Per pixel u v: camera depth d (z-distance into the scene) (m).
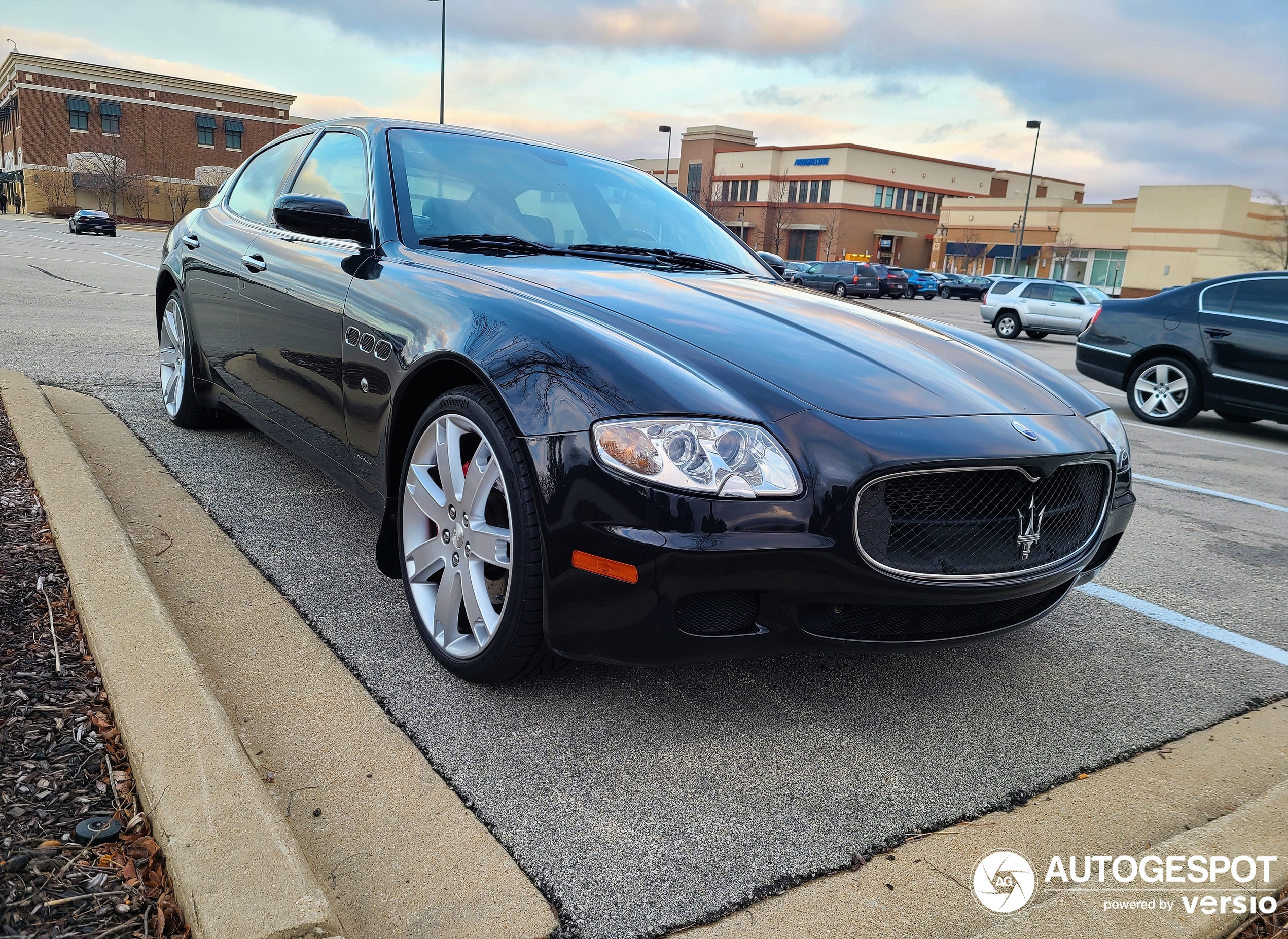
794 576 1.80
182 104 58.47
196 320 3.72
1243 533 4.14
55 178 54.94
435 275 2.42
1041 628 2.83
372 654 2.25
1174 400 7.55
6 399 3.85
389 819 1.63
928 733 2.11
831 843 1.68
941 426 1.95
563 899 1.49
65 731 1.71
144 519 2.94
